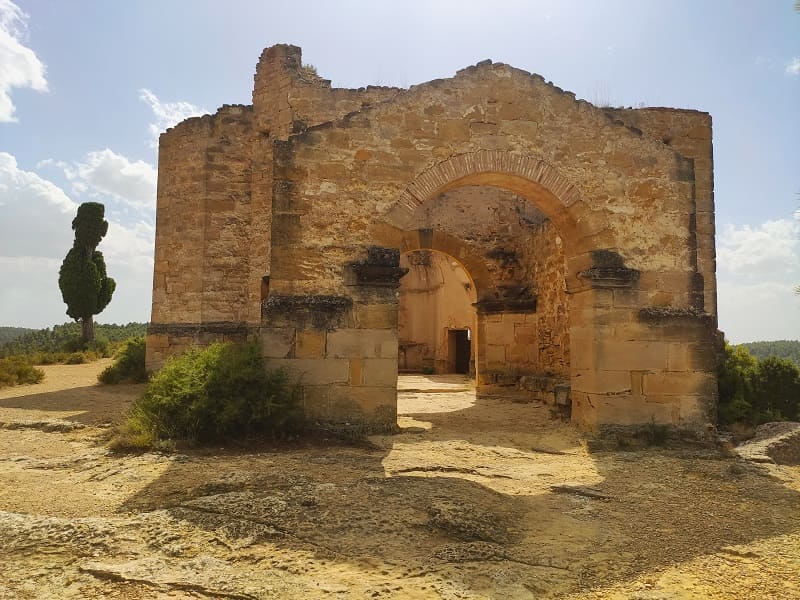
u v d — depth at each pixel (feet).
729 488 21.42
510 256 53.52
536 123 31.19
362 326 28.86
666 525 17.22
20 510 16.80
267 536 14.58
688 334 30.55
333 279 28.91
